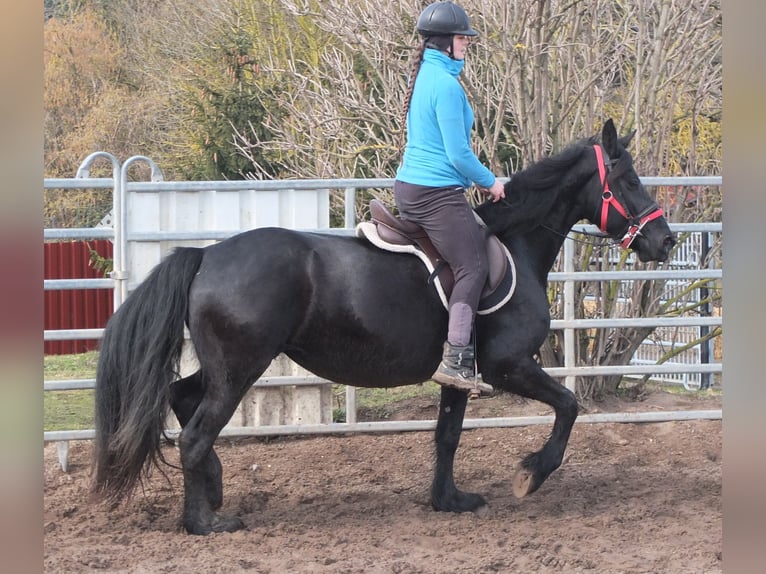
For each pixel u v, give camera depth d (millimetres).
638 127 9984
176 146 20641
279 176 16578
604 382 10062
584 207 6754
